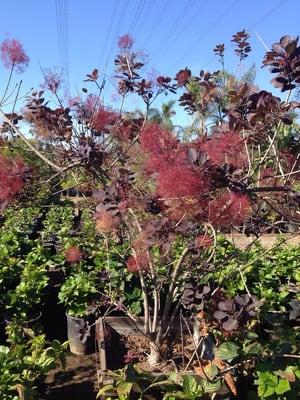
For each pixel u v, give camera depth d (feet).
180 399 9.42
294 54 8.37
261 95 8.98
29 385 10.30
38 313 16.47
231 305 9.18
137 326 12.10
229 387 9.58
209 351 10.37
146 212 10.15
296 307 11.01
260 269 16.75
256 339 10.59
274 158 10.72
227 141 9.43
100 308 15.53
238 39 12.62
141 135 10.11
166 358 11.64
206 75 11.50
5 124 12.25
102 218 10.61
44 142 12.39
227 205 8.90
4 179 10.07
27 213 35.58
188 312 13.21
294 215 10.66
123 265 14.52
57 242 25.53
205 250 11.51
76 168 11.63
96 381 13.80
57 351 12.38
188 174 8.06
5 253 19.48
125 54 12.32
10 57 12.09
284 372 9.42
